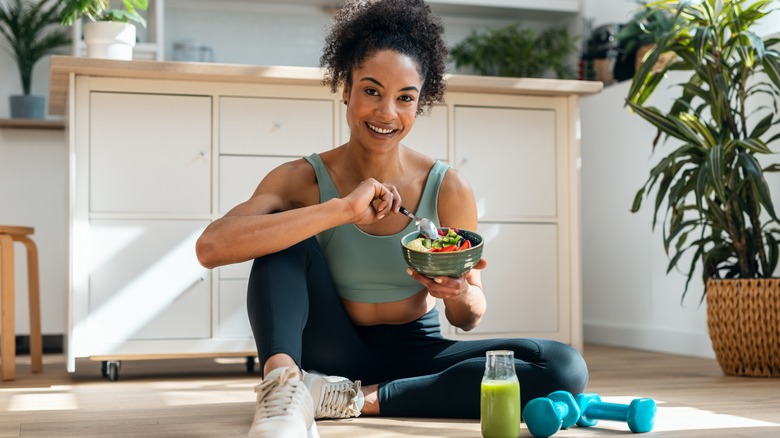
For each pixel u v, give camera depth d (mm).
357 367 1812
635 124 3770
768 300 2613
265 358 1489
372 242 1771
